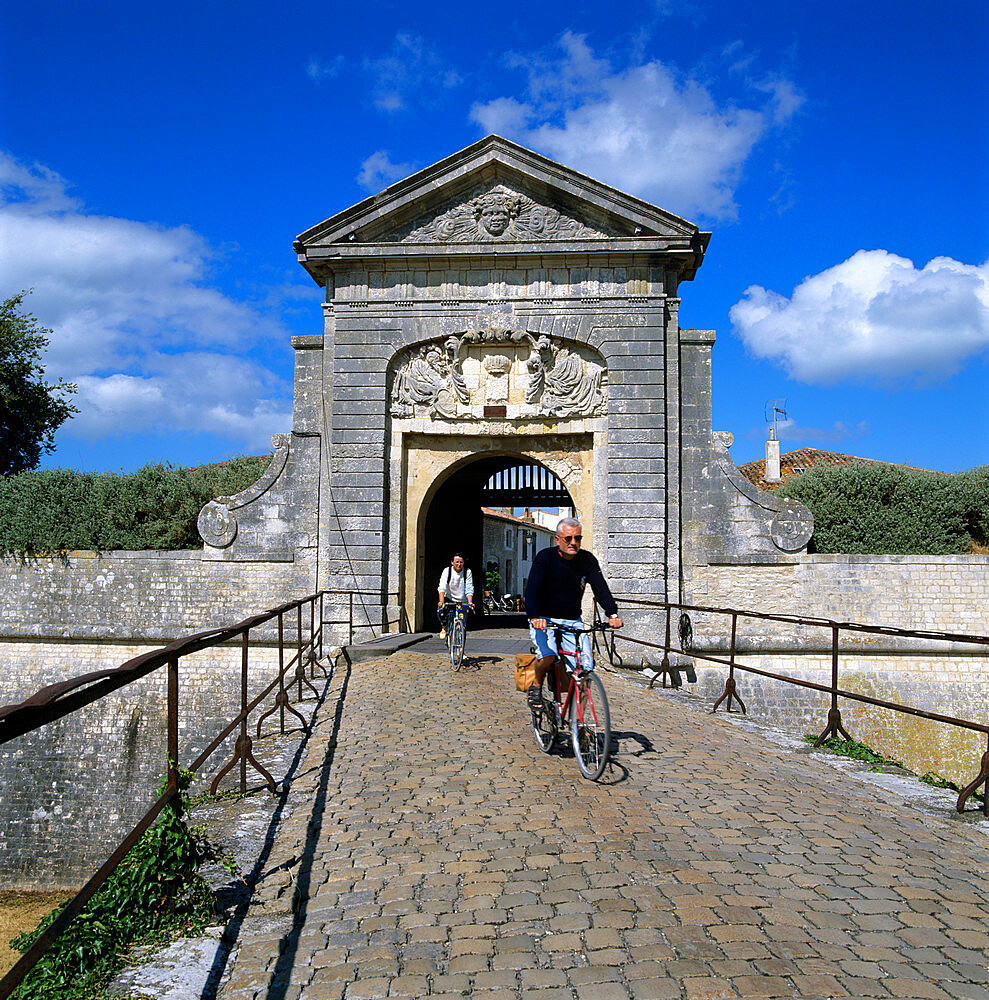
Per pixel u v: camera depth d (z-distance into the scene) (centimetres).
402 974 375
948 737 1567
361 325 1719
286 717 965
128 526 1855
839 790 674
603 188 1642
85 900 310
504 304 1703
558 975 369
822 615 1616
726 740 859
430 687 1149
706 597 1644
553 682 768
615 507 1647
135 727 1691
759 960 379
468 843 534
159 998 354
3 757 1700
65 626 1719
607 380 1686
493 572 4112
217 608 1702
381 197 1683
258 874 490
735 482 1658
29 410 2770
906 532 1869
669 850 515
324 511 1698
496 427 1719
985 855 523
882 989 355
